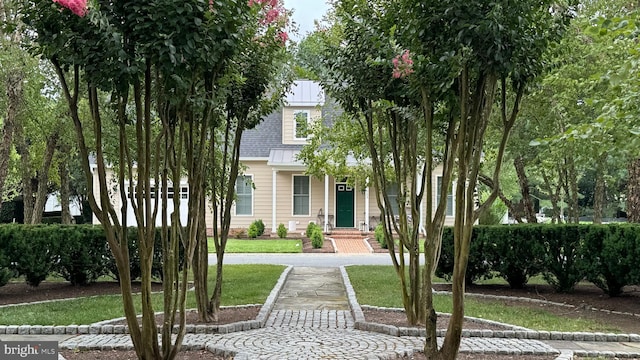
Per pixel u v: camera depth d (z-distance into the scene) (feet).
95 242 32.58
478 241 32.30
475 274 33.04
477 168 13.87
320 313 24.64
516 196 110.93
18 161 58.34
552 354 17.72
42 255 31.07
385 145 32.81
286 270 39.93
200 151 15.78
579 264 29.78
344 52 22.16
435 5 13.34
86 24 12.09
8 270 29.89
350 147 36.35
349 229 76.18
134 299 27.84
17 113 40.14
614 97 21.77
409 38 14.44
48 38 12.25
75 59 12.36
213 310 22.08
